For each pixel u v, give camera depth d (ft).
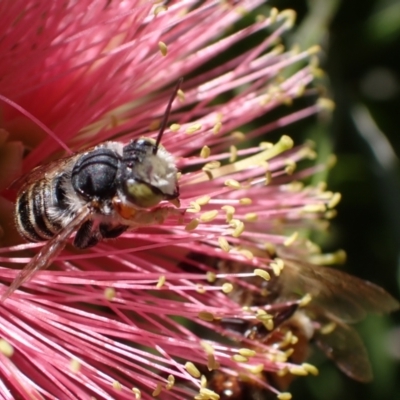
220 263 0.29
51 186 0.26
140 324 0.28
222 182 0.30
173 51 0.30
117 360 0.27
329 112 0.36
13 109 0.29
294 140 0.37
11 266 0.28
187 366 0.27
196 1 0.31
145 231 0.28
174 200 0.25
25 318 0.27
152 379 0.27
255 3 0.32
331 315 0.30
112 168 0.26
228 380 0.29
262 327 0.29
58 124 0.29
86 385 0.26
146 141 0.25
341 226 0.38
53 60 0.29
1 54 0.28
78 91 0.29
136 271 0.28
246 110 0.31
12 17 0.28
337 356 0.31
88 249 0.28
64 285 0.27
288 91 0.32
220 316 0.28
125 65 0.29
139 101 0.30
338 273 0.30
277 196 0.32
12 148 0.28
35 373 0.27
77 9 0.29
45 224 0.26
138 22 0.29
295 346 0.30
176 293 0.28
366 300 0.30
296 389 0.36
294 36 0.36
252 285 0.29
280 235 0.31
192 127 0.28
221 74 0.34
